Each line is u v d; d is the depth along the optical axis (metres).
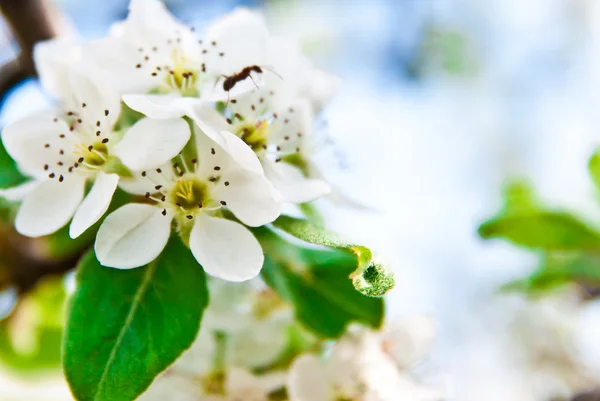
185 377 0.30
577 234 0.36
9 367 0.36
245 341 0.30
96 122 0.28
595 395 0.35
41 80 0.29
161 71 0.28
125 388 0.27
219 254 0.27
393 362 0.30
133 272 0.28
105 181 0.27
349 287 0.30
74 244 0.32
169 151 0.27
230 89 0.28
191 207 0.27
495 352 0.60
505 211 0.36
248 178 0.27
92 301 0.27
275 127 0.29
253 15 0.29
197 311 0.27
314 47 0.62
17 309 0.35
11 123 0.28
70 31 0.34
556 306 0.55
